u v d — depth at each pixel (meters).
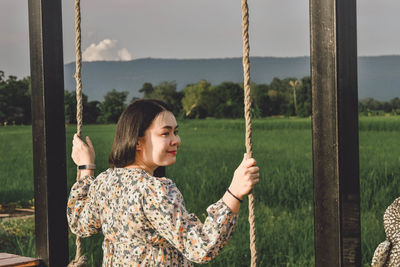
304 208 7.85
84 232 2.27
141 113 2.07
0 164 18.23
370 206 7.83
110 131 42.03
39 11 2.72
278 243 5.90
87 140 2.55
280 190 8.99
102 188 2.12
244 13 2.04
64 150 2.80
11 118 59.22
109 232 2.05
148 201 1.92
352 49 2.06
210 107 88.38
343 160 2.00
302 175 10.18
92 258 5.09
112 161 2.12
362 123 30.25
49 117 2.73
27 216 8.43
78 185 2.31
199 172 12.51
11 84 60.16
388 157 14.61
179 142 2.11
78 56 2.62
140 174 2.01
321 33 2.01
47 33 2.74
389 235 2.57
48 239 2.72
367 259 5.20
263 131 34.59
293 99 85.38
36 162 2.76
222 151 21.41
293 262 5.32
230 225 1.85
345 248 2.02
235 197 1.88
